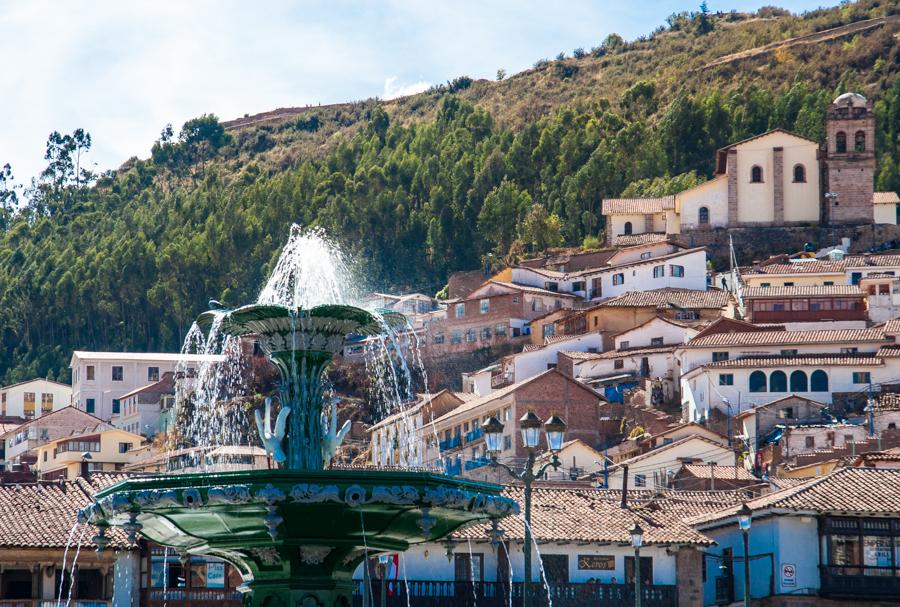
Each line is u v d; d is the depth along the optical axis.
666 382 116.94
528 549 38.44
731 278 140.12
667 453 93.62
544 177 188.75
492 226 176.62
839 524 62.06
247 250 180.38
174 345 174.62
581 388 102.62
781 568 62.12
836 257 140.62
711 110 193.38
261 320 27.80
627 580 59.84
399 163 195.62
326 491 25.05
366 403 120.81
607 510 62.16
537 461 93.19
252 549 27.00
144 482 25.61
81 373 144.25
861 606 61.84
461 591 58.03
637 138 188.38
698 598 60.00
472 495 26.72
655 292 133.38
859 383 106.69
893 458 73.94
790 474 91.88
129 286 179.75
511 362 124.88
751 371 108.50
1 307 184.38
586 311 130.75
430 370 137.00
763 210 155.25
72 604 54.94
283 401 27.81
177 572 56.69
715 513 64.94
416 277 177.50
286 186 190.75
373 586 57.19
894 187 179.62
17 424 146.62
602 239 172.00
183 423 116.00
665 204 157.25
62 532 55.12
